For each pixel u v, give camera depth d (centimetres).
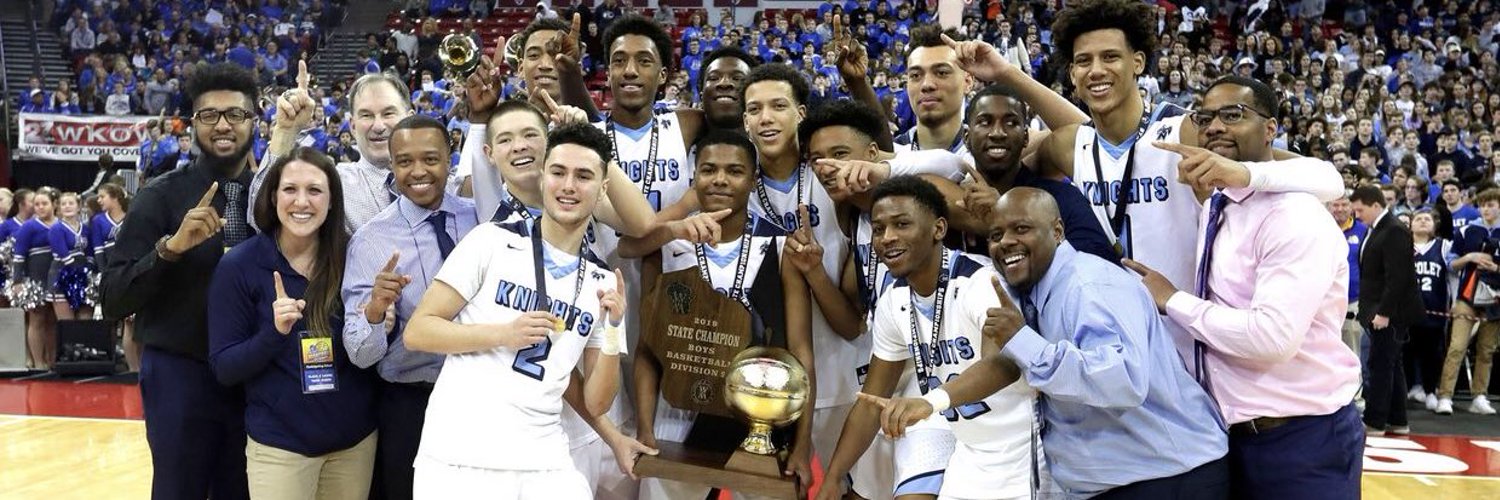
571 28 412
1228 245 301
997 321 278
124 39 2014
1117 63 349
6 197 1119
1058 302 288
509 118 353
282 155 354
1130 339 275
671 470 343
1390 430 786
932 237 324
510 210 358
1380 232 770
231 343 337
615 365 321
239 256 340
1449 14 1852
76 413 823
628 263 394
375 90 400
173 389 364
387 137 398
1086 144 364
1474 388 893
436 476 305
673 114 420
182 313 361
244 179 384
